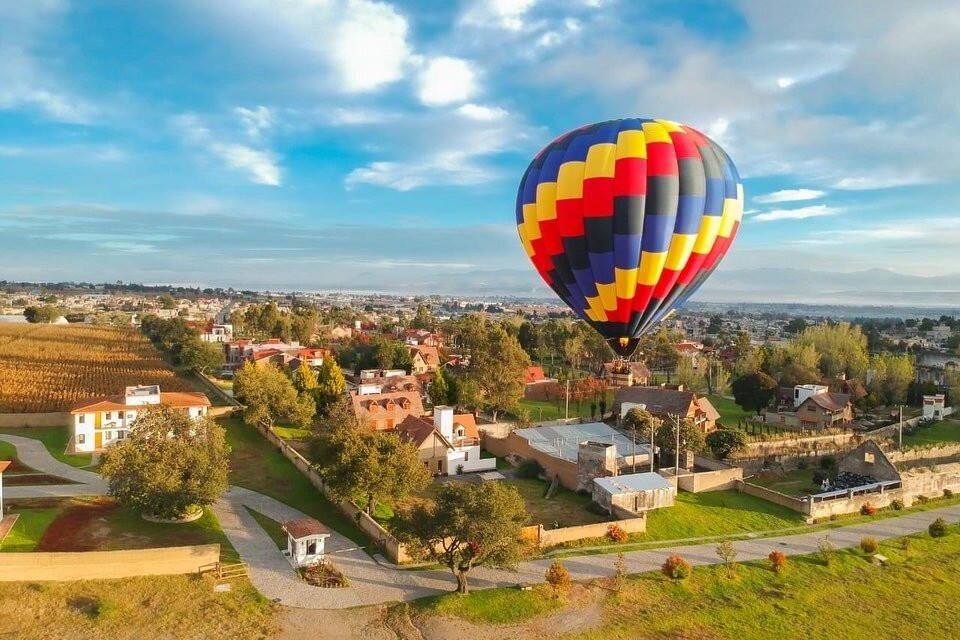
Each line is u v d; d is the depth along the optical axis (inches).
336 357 4918.8
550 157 1533.0
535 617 1385.3
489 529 1432.1
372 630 1301.7
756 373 3693.4
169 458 1713.8
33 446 2464.3
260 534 1726.1
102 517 1739.7
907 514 2244.1
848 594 1593.3
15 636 1184.8
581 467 2267.5
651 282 1482.5
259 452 2512.3
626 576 1594.5
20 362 4662.9
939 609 1546.5
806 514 2146.9
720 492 2335.1
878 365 4370.1
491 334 3476.9
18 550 1485.0
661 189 1416.1
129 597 1342.3
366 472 1786.4
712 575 1640.0
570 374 4778.5
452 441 2571.4
